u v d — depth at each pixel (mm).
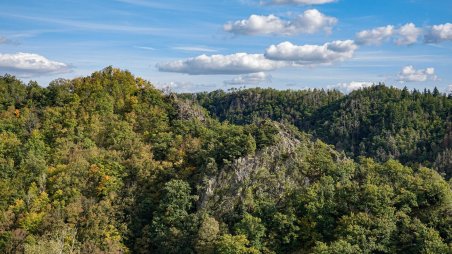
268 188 105500
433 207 97188
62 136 133000
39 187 112562
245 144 112562
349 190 99938
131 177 116938
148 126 142500
